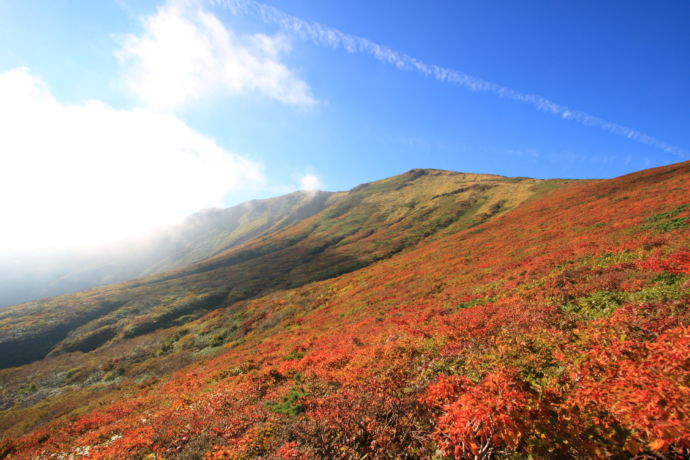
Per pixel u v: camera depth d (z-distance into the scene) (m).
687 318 7.71
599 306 11.34
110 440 12.74
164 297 67.69
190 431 10.44
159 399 19.41
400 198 137.62
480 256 33.50
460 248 42.50
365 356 13.20
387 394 8.23
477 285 22.97
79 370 38.12
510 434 4.88
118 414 18.31
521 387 5.80
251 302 55.41
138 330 50.94
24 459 14.52
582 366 6.47
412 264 43.56
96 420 18.06
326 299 43.00
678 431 3.92
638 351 6.19
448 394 6.73
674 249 14.81
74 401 29.00
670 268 12.30
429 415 6.78
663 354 5.41
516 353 8.62
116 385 32.03
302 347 22.20
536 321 11.14
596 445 4.68
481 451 5.02
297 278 68.25
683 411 4.13
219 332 43.72
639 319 8.30
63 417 24.12
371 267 55.72
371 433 6.81
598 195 45.50
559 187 83.50
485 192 111.62
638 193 36.03
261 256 97.62
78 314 60.12
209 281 76.56
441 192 127.38
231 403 12.57
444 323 14.95
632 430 4.46
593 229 26.69
